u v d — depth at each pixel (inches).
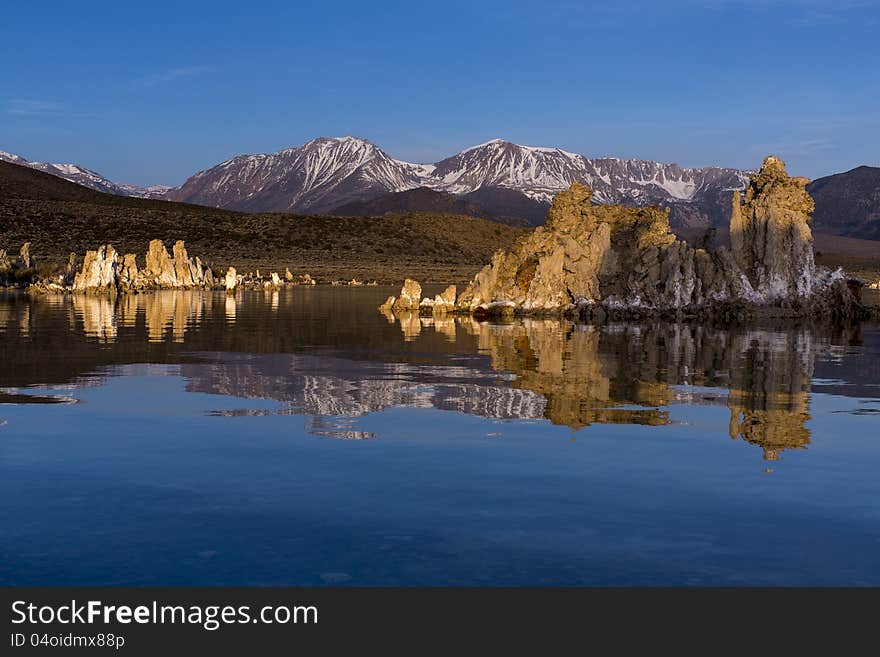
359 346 1402.6
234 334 1589.6
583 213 2618.1
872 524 464.1
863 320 2326.5
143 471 565.3
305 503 496.4
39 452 618.5
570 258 2402.8
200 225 7455.7
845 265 7765.8
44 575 391.5
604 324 2043.6
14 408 792.9
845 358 1298.0
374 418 758.5
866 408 832.9
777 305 2298.2
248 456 609.9
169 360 1172.5
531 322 2081.7
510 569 401.4
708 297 2311.8
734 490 529.0
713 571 399.9
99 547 424.5
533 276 2477.9
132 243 6441.9
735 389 952.9
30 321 1792.6
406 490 524.7
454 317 2229.3
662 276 2358.5
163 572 395.2
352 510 483.8
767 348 1449.3
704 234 2628.0
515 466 585.0
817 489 532.4
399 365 1146.0
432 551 422.0
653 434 695.7
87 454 612.7
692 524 462.9
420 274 5639.8
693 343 1529.3
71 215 7062.0
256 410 795.4
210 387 932.6
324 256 6993.1
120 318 1927.9
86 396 866.1
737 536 444.5
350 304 2709.2
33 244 5876.0
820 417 781.3
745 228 2400.3
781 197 2373.3
